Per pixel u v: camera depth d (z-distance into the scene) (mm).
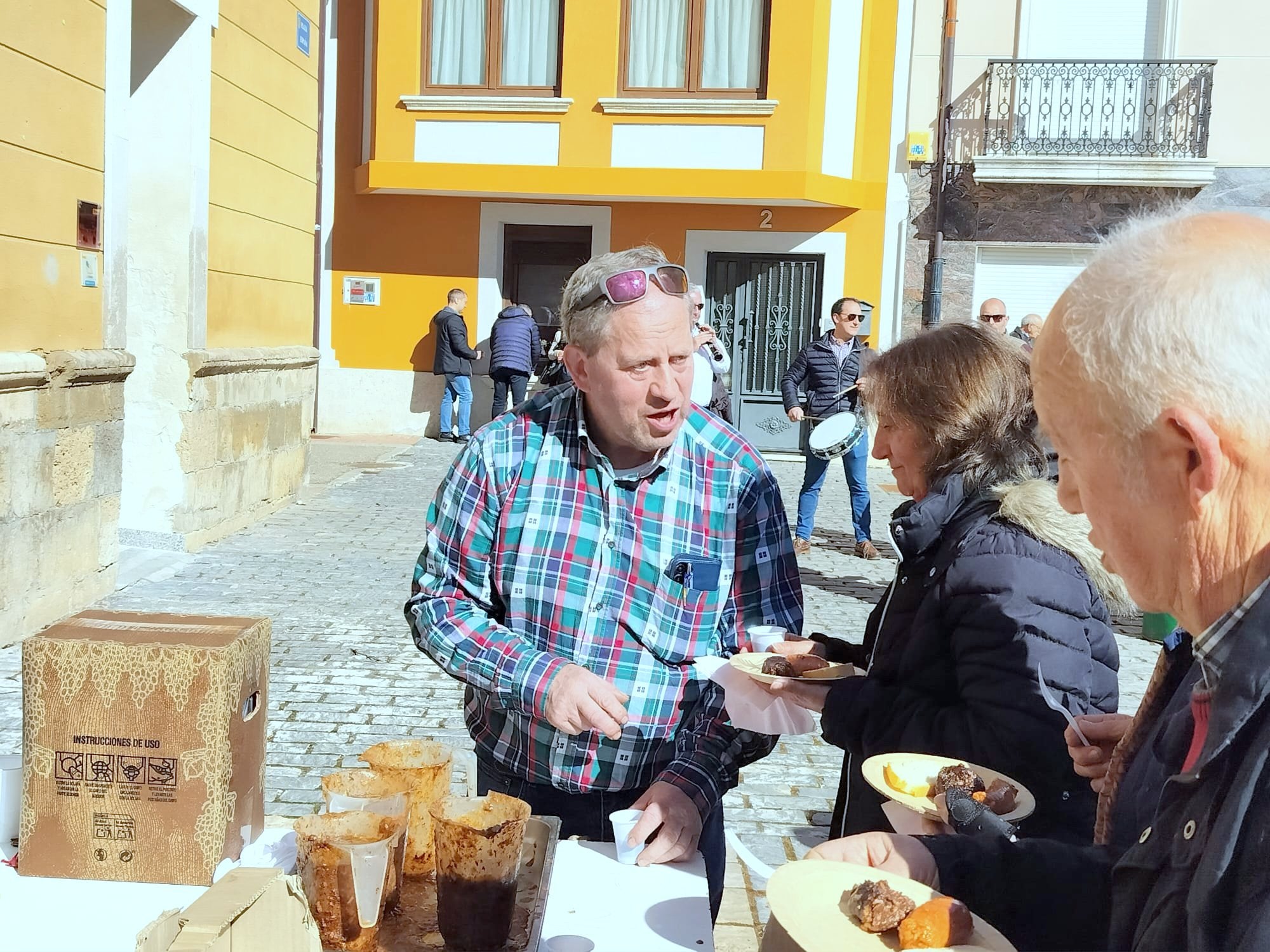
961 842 1534
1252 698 1031
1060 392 1206
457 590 2213
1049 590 1873
